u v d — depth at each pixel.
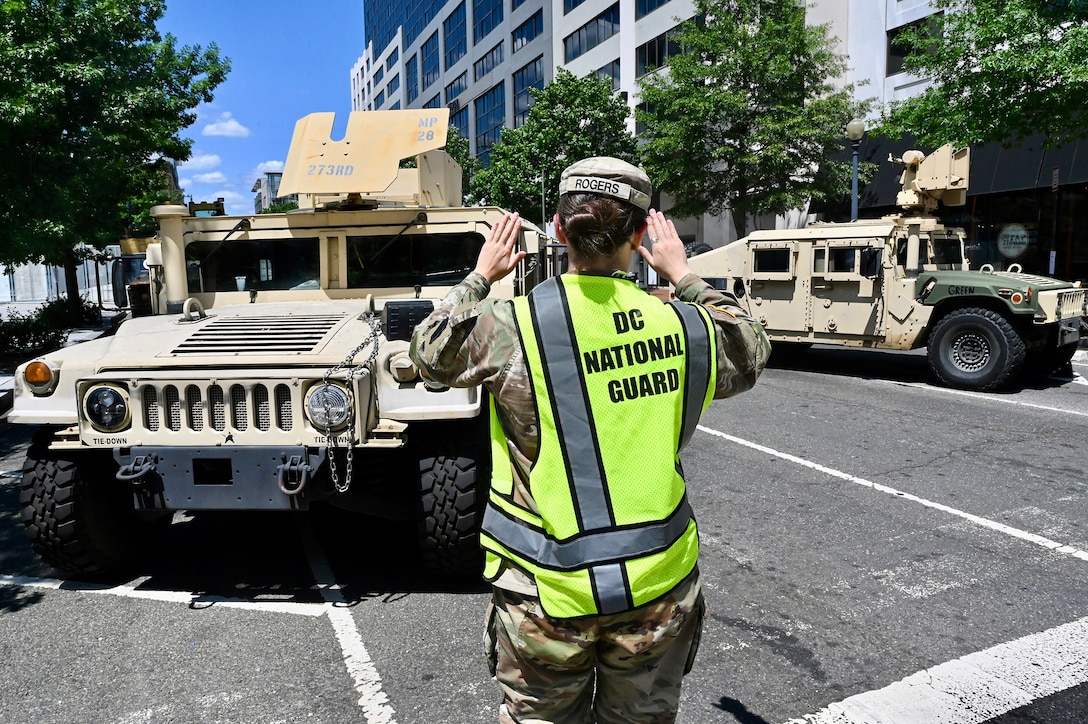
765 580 3.94
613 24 29.41
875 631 3.39
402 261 4.80
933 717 2.75
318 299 4.77
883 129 13.35
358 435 3.30
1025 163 14.81
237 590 3.88
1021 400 8.40
